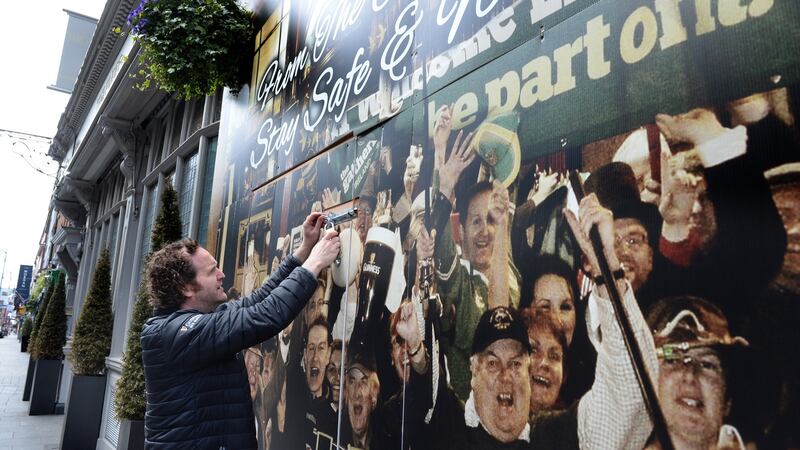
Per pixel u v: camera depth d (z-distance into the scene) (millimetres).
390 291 2088
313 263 2166
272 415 2979
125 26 7281
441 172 1897
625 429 1147
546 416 1352
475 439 1574
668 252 1115
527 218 1502
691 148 1103
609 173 1280
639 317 1153
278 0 3791
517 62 1625
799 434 856
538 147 1503
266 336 1854
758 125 989
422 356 1854
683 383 1045
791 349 885
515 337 1479
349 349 2312
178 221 5301
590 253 1295
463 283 1712
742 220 991
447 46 1964
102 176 12484
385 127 2295
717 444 972
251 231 3623
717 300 1009
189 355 1766
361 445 2145
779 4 984
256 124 3854
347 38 2756
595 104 1346
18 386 13992
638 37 1260
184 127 6461
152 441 1753
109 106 8156
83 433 7027
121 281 7934
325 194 2746
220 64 4176
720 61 1074
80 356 7203
